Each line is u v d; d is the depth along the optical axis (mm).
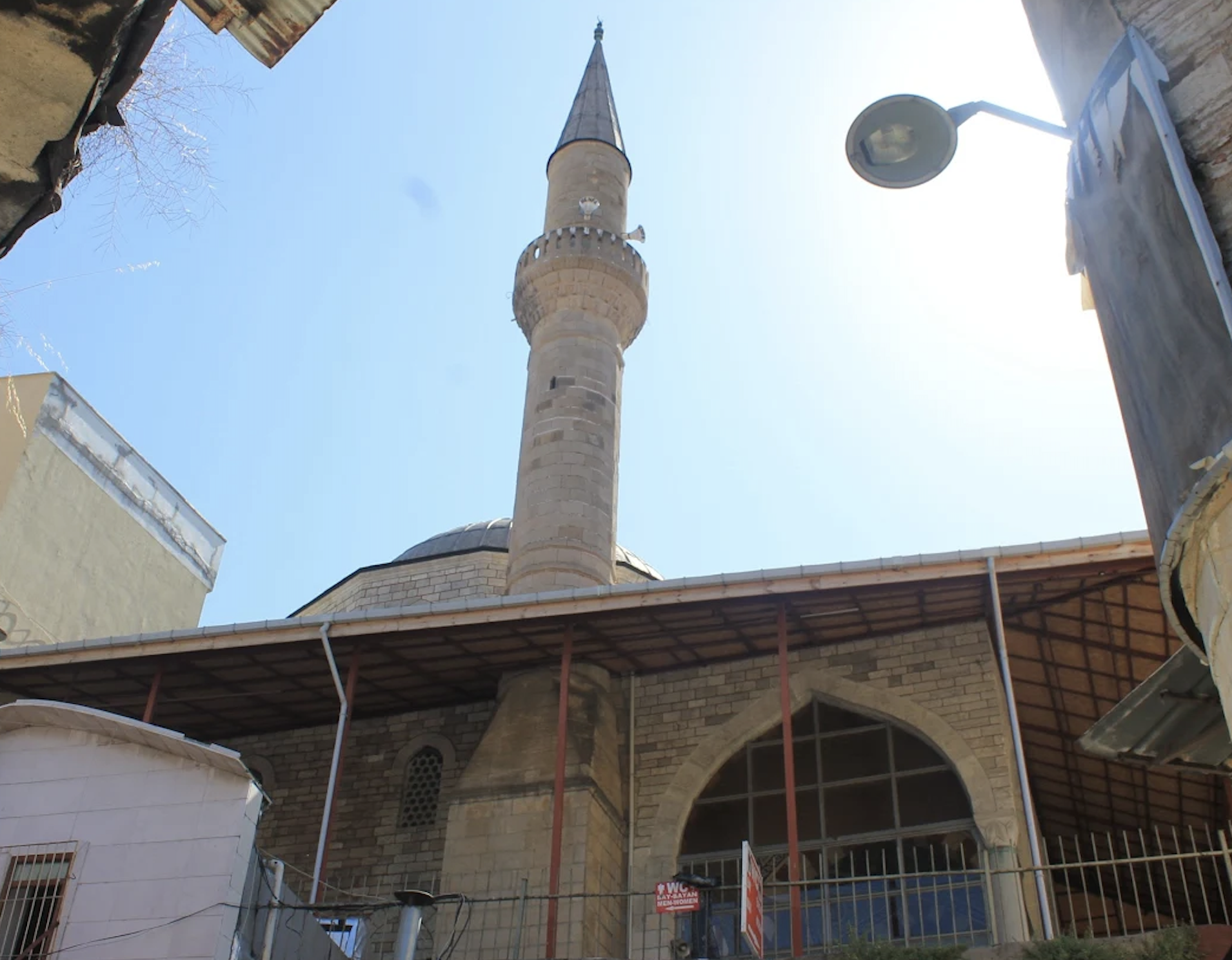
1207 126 6492
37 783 12438
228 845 11805
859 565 14758
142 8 4047
